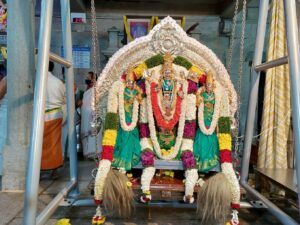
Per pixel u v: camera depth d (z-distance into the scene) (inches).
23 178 126.8
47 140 143.6
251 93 112.7
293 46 75.0
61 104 148.9
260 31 110.8
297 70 74.0
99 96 98.8
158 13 184.5
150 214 103.2
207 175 96.7
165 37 97.0
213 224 93.5
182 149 95.5
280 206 115.0
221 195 81.9
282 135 122.2
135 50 97.7
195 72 97.3
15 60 126.1
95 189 86.6
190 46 98.0
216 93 96.2
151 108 95.1
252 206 104.2
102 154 90.9
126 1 181.0
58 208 108.8
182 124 95.7
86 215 102.9
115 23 245.6
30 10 126.0
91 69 245.0
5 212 104.8
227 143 94.0
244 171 116.4
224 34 233.1
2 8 202.7
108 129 92.8
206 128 95.5
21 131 127.3
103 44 247.3
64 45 111.0
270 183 113.7
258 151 132.2
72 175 116.4
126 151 94.0
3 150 126.6
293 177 107.8
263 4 109.7
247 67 231.5
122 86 95.6
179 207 106.1
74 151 115.6
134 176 97.1
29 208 75.3
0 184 135.7
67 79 112.3
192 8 187.0
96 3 180.7
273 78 122.8
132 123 95.0
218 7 188.9
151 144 96.4
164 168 93.7
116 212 98.3
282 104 121.6
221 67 98.8
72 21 238.1
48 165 144.6
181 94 95.7
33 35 128.7
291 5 76.0
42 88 78.8
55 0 185.5
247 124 114.5
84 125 191.3
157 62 97.3
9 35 125.9
